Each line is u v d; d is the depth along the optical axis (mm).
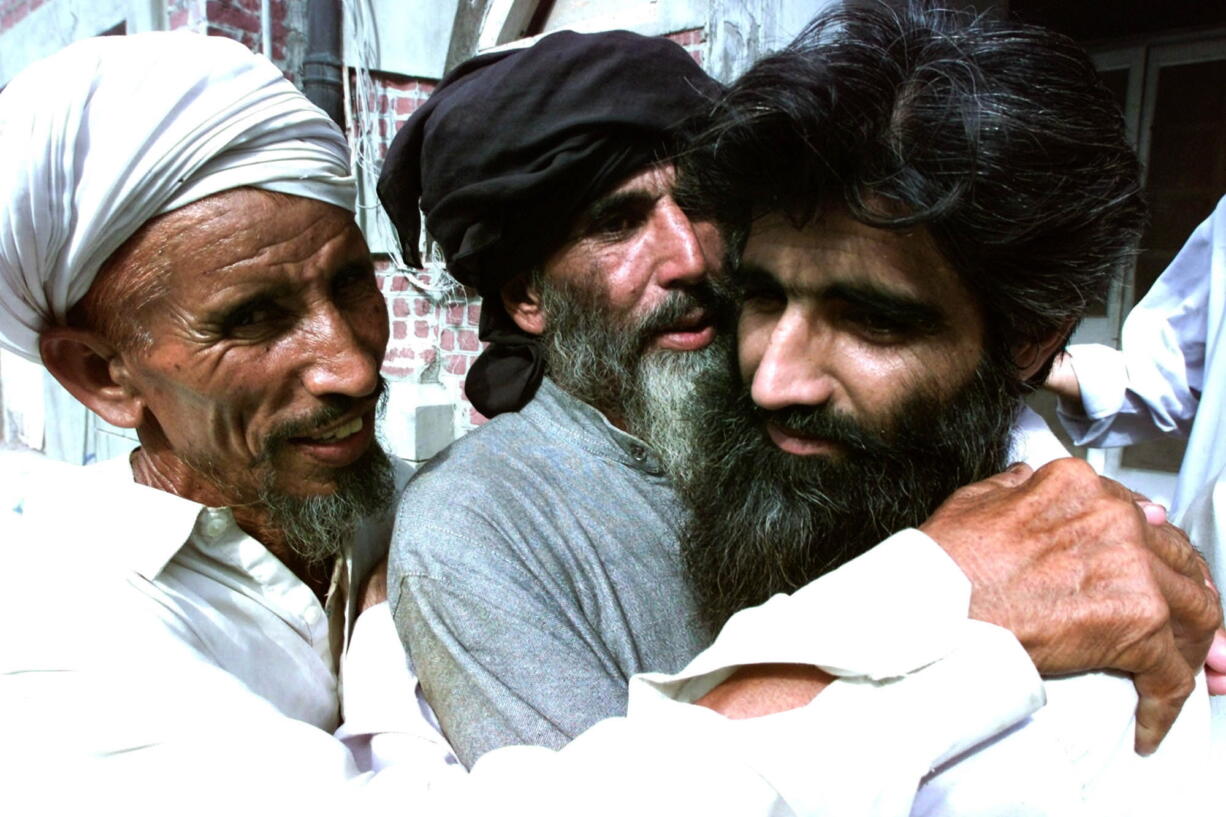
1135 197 708
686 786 484
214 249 800
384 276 3164
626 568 927
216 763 666
